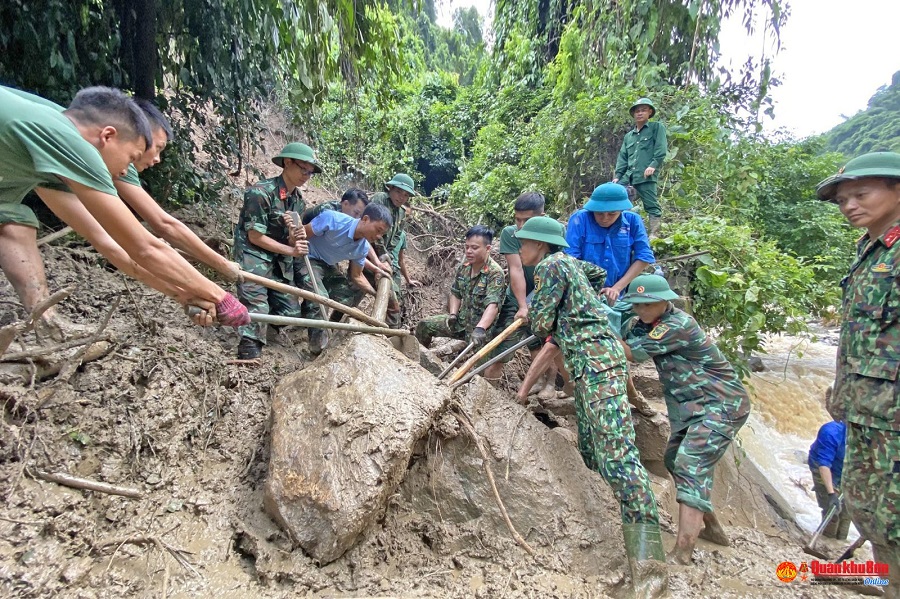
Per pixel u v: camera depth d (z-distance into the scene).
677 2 8.32
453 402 3.27
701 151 7.05
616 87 8.07
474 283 4.84
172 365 3.28
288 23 4.64
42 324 2.81
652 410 4.23
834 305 5.96
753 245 5.48
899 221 2.55
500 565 2.87
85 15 4.30
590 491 3.35
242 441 3.18
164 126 2.85
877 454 2.52
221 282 4.86
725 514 4.14
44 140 2.04
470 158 12.45
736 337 5.15
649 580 2.81
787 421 6.19
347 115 9.93
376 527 2.86
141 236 2.22
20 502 2.26
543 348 4.10
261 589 2.42
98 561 2.32
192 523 2.66
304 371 3.24
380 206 4.25
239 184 7.12
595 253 4.39
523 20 11.80
